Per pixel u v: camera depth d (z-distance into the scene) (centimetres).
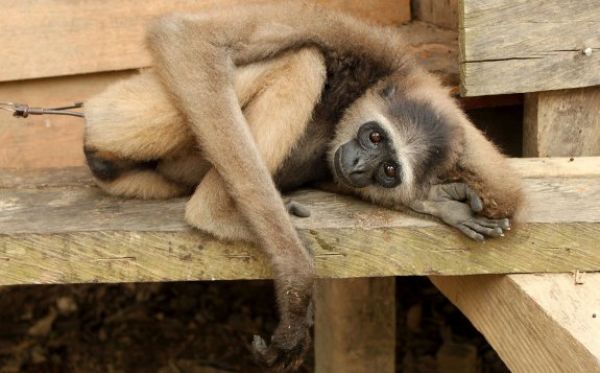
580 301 685
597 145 1030
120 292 1443
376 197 845
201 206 766
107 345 1327
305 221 785
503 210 750
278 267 727
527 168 924
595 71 981
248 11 841
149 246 765
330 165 912
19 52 1130
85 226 771
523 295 715
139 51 1170
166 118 819
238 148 756
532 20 956
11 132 1161
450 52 1152
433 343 1362
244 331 1370
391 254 770
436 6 1239
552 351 652
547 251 765
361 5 1230
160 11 1164
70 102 1178
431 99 898
